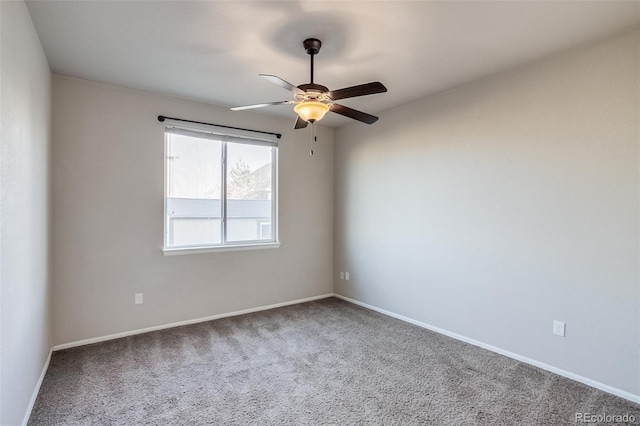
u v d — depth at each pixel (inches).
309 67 111.9
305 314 160.7
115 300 129.6
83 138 122.8
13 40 68.0
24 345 76.9
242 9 79.9
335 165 192.4
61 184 118.7
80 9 79.9
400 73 117.0
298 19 84.0
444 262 135.3
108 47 98.9
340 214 189.5
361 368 106.7
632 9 79.7
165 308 140.5
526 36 92.0
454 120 131.0
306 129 182.2
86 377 99.4
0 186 59.4
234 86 129.3
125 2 77.2
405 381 98.7
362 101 146.6
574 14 81.7
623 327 90.2
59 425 77.6
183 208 147.1
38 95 92.4
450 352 118.4
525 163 109.9
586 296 96.8
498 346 117.7
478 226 123.3
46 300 104.9
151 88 131.4
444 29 88.5
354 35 91.7
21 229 74.3
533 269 108.3
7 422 64.4
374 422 79.9
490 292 119.9
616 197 91.2
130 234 132.3
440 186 136.4
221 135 154.9
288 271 177.2
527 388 94.7
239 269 160.4
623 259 90.2
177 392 92.1
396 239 155.9
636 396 88.0
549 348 104.7
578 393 92.0
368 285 171.5
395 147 155.7
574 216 99.0
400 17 83.0
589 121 95.8
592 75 95.1
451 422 79.9
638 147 87.5
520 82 111.0
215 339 129.2
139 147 133.7
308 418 81.3
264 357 114.2
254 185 167.3
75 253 121.8
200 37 93.1
